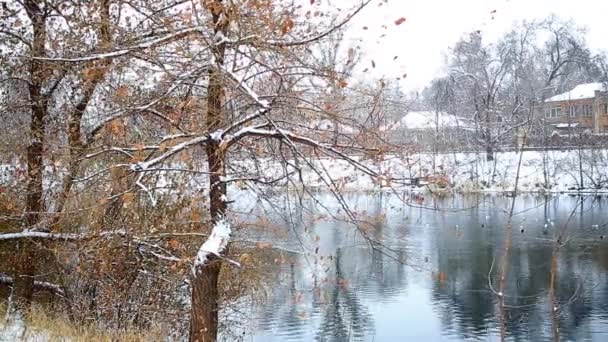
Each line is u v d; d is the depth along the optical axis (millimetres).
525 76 51219
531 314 16422
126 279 11258
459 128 45406
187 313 12000
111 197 8125
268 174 8680
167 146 8133
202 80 8195
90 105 10062
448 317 16359
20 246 11531
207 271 7957
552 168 41344
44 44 10047
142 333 10562
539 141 45531
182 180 9375
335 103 7695
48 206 10977
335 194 7965
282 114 8055
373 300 17500
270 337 14266
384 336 14711
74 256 11086
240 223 10055
